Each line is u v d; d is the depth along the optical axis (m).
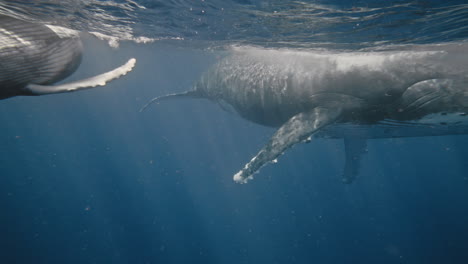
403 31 7.53
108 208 27.12
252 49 11.30
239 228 26.28
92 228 23.98
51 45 3.35
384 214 29.42
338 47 9.39
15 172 37.78
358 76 6.69
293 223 26.86
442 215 29.09
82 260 20.39
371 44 8.90
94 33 10.47
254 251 23.08
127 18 8.26
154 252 21.97
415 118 6.49
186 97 13.27
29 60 3.09
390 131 7.45
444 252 21.33
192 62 36.62
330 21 7.09
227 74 9.97
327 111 6.83
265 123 9.23
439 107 6.00
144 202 29.05
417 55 6.32
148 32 10.56
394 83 6.36
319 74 7.16
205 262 21.56
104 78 3.22
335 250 22.23
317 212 29.06
